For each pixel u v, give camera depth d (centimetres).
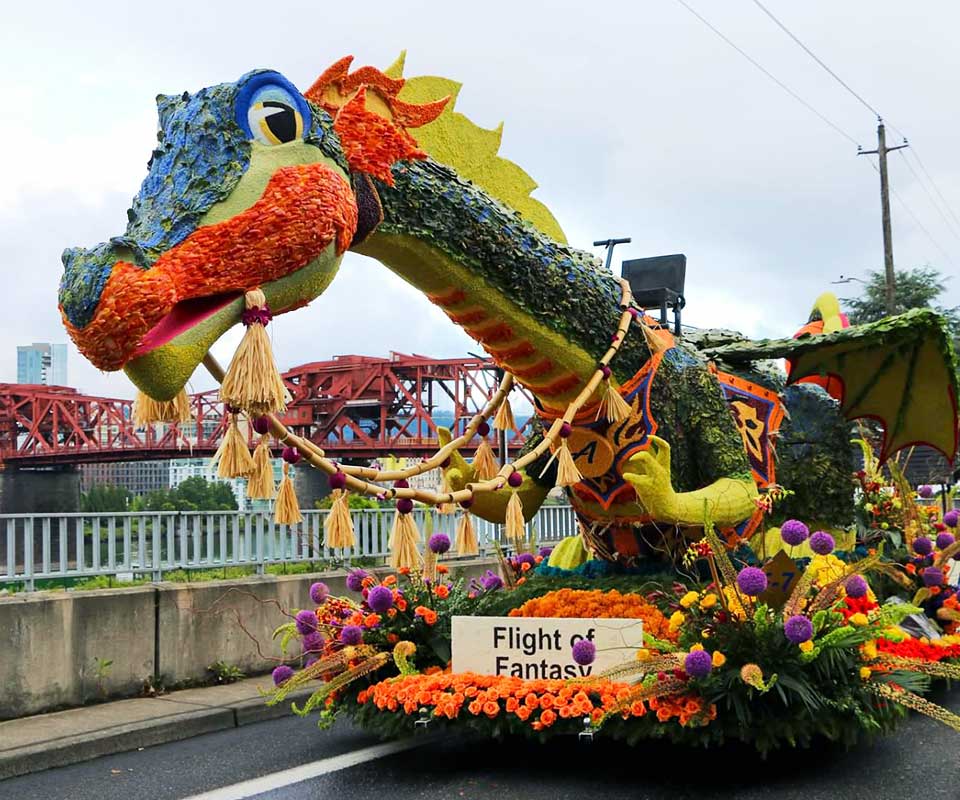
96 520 642
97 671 597
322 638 495
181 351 334
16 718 552
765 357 564
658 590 486
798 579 430
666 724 397
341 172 382
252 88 365
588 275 475
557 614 469
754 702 395
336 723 571
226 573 737
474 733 502
